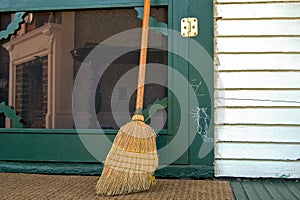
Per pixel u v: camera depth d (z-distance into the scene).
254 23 1.79
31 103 1.95
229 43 1.79
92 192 1.46
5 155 1.90
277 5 1.78
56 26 1.95
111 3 1.88
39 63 1.96
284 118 1.75
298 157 1.73
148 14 1.73
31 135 1.89
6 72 1.97
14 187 1.54
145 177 1.49
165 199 1.35
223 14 1.80
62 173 1.84
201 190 1.50
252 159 1.75
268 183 1.68
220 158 1.77
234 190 1.52
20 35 1.96
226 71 1.79
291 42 1.77
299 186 1.62
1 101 1.96
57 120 1.91
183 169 1.76
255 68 1.78
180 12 1.82
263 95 1.76
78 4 1.90
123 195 1.42
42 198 1.36
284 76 1.76
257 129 1.76
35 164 1.87
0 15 1.96
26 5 1.95
